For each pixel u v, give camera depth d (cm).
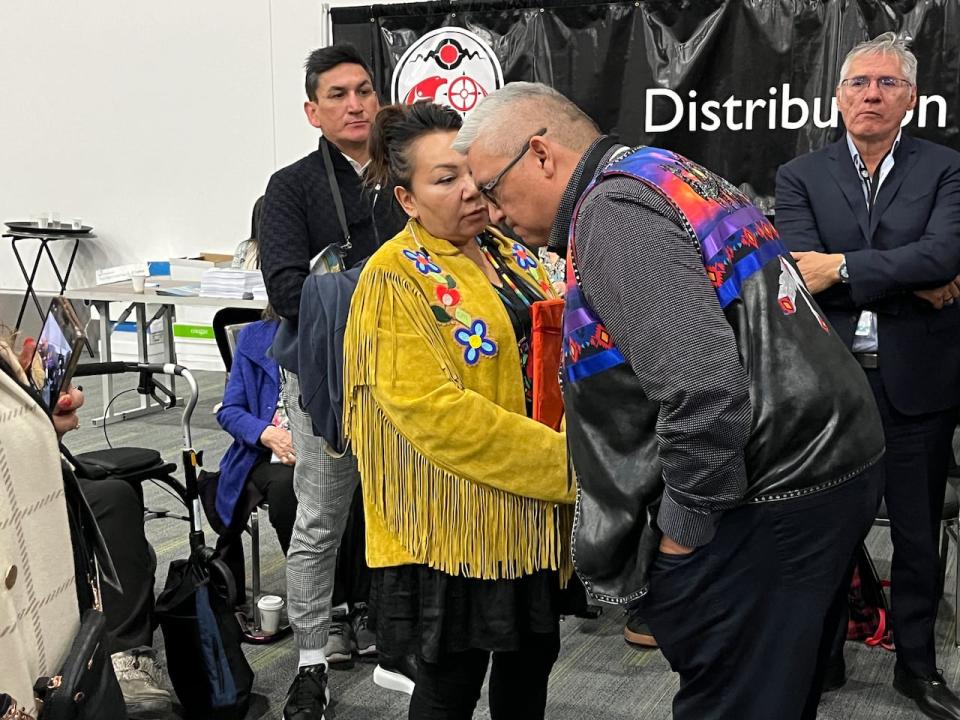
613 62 474
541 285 183
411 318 160
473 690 174
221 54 642
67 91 686
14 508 110
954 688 252
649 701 251
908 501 239
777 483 133
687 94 464
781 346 132
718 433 124
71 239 686
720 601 139
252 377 284
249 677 234
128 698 219
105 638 128
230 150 654
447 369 160
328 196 241
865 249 234
